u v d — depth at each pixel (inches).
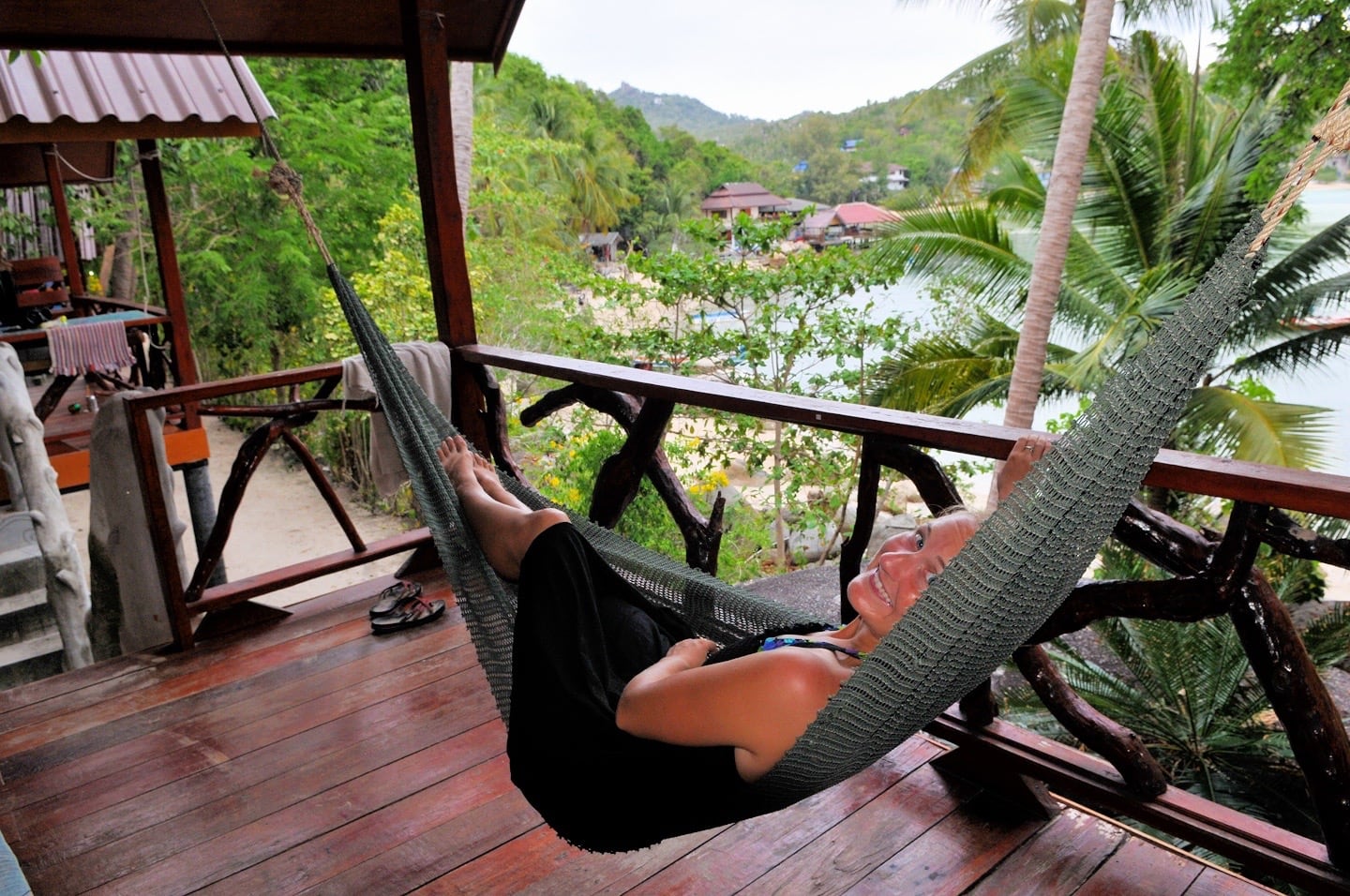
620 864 76.4
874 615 52.2
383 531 421.7
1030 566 44.5
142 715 103.5
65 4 117.0
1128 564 216.1
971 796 82.2
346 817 84.3
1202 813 70.8
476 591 69.8
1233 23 336.8
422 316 426.3
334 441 470.0
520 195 587.8
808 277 320.8
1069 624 71.3
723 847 77.5
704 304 339.0
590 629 63.5
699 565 109.0
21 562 166.4
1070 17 398.9
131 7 120.6
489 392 133.1
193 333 577.9
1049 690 77.3
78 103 227.5
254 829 83.1
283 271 543.2
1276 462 318.0
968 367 365.7
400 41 143.9
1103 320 369.1
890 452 81.4
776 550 331.0
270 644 119.5
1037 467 44.0
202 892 75.5
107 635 129.6
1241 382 355.9
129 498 119.3
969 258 366.6
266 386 122.7
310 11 130.3
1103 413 43.3
